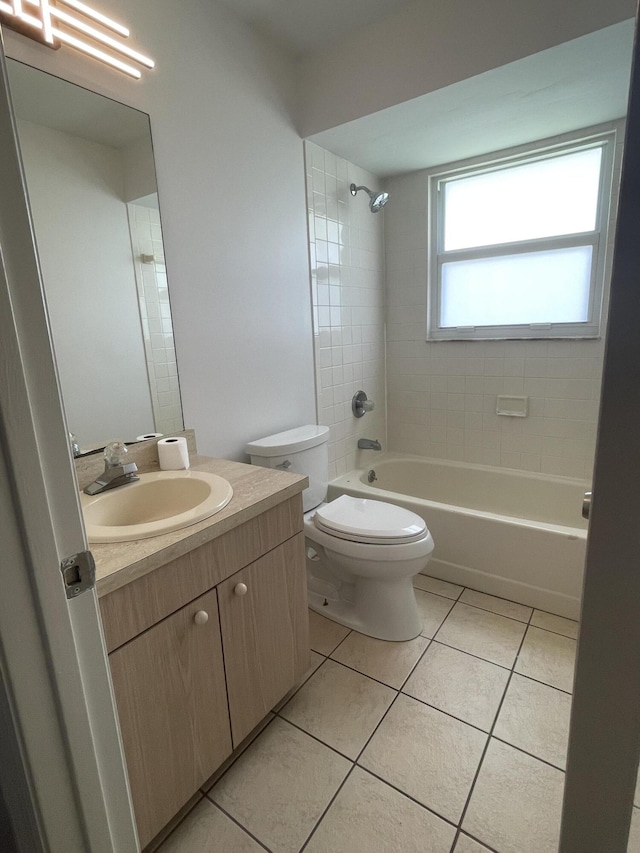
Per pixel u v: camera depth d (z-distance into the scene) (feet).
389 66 6.00
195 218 5.36
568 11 4.84
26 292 1.59
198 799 3.90
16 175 1.53
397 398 9.83
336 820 3.69
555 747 4.23
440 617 6.20
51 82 3.99
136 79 4.63
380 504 6.35
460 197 8.53
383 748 4.29
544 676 5.10
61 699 1.81
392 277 9.37
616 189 7.07
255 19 5.81
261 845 3.54
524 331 8.24
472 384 8.82
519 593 6.44
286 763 4.18
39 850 1.81
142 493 4.37
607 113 6.47
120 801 2.20
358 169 8.32
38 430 1.65
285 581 4.41
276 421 6.90
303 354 7.36
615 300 1.63
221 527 3.53
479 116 6.44
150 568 3.02
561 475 8.20
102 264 4.53
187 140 5.18
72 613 1.86
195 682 3.53
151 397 5.07
